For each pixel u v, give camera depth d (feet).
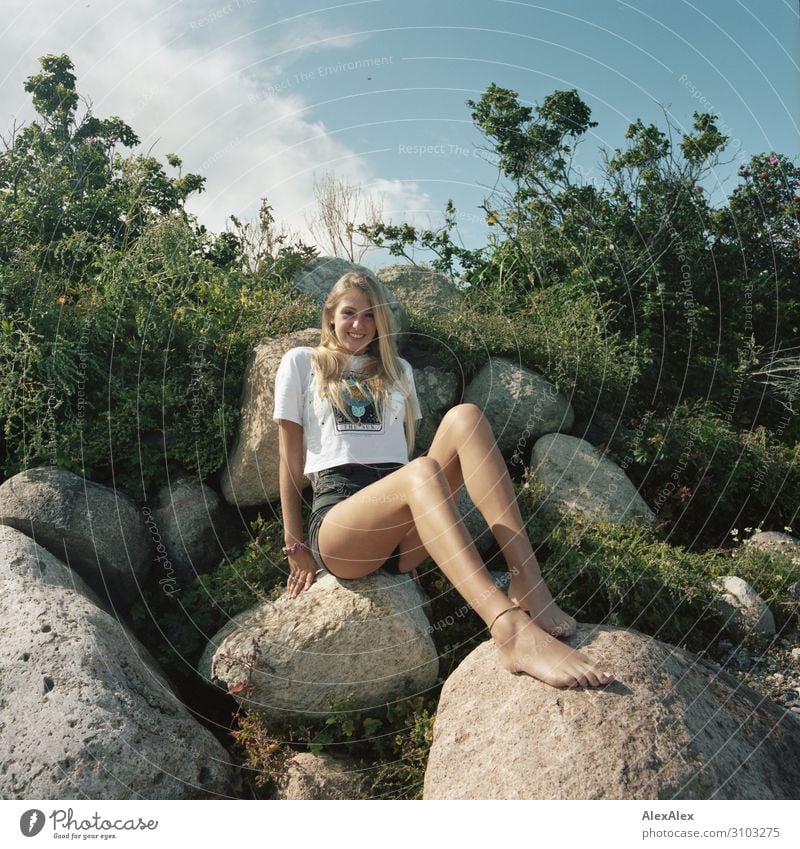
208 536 13.33
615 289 21.84
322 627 10.22
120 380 13.89
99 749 8.42
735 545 16.34
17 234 15.44
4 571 10.27
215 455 13.93
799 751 8.72
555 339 18.81
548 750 7.80
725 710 8.59
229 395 14.51
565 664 8.38
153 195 17.75
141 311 14.52
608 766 7.54
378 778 9.52
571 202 22.84
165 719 9.20
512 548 9.35
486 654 9.52
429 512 9.02
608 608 12.69
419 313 19.51
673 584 12.95
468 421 9.86
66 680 8.87
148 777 8.55
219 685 10.53
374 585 10.52
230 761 9.65
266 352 14.14
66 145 18.52
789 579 14.07
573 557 12.87
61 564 11.10
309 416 10.87
